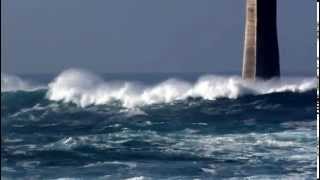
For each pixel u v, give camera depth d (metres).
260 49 167.62
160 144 80.94
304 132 88.75
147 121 105.88
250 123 101.44
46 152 76.06
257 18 167.88
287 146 77.31
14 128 99.25
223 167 65.81
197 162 68.62
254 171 63.66
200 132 91.44
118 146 79.94
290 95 135.12
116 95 134.00
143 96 133.50
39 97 133.62
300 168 64.56
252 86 142.88
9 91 133.12
